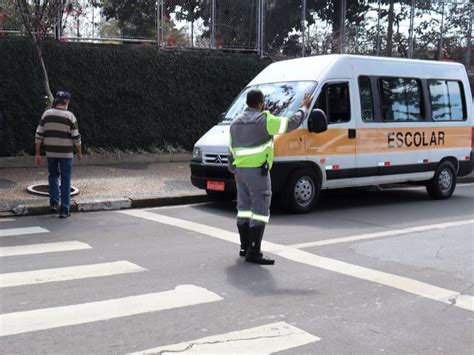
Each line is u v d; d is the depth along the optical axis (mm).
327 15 17422
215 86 15617
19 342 4109
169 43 15250
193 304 4984
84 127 13812
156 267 6145
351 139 10000
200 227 8352
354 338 4320
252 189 6328
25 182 11219
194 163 9977
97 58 13828
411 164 10969
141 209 9961
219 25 16031
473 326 4625
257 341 4211
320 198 11633
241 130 6348
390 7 18297
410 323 4660
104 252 6773
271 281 5719
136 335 4273
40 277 5695
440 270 6230
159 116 14867
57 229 8109
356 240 7633
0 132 12852
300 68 10141
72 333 4293
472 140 12352
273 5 16750
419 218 9422
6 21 13008
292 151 9242
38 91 13141
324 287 5559
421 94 11203
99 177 12109
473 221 9195
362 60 10281
